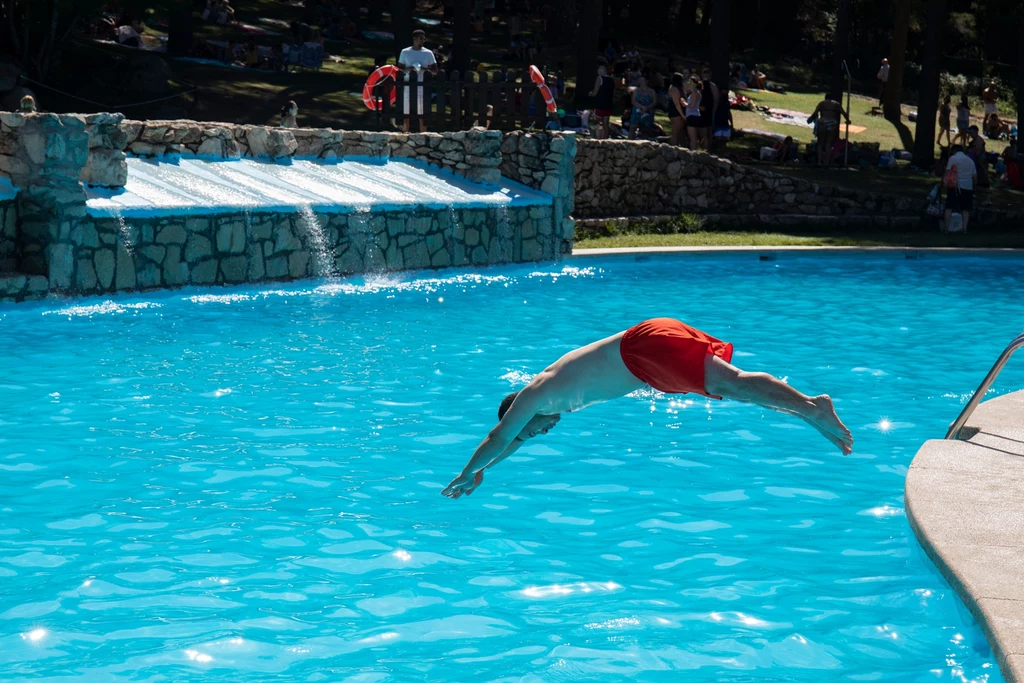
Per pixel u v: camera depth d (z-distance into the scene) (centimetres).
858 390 1019
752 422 917
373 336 1236
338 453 801
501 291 1606
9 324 1231
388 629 507
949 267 1941
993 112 4194
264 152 1769
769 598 546
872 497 713
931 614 522
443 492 468
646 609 532
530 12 5288
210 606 531
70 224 1352
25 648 481
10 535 624
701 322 1372
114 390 967
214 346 1160
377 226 1688
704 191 2448
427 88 2145
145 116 2469
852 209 2486
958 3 5791
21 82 2308
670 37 5625
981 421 751
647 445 844
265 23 3931
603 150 2255
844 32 3462
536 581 569
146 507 676
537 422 480
